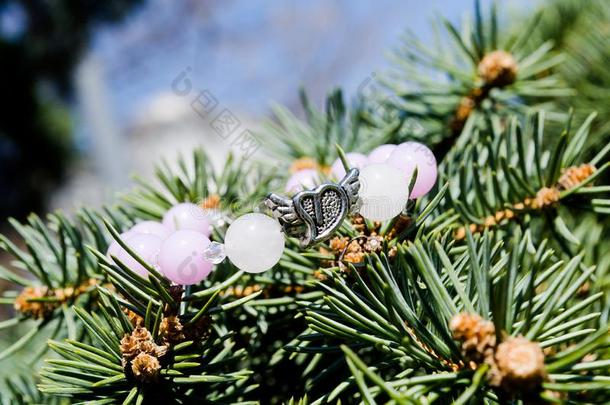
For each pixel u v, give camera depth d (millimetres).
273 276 250
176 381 224
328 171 290
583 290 277
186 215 243
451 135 296
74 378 226
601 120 328
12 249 258
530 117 271
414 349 215
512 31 354
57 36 1140
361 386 206
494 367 207
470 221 255
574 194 253
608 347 212
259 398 255
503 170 252
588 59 349
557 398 204
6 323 255
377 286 221
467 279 229
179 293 230
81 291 258
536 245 270
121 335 226
